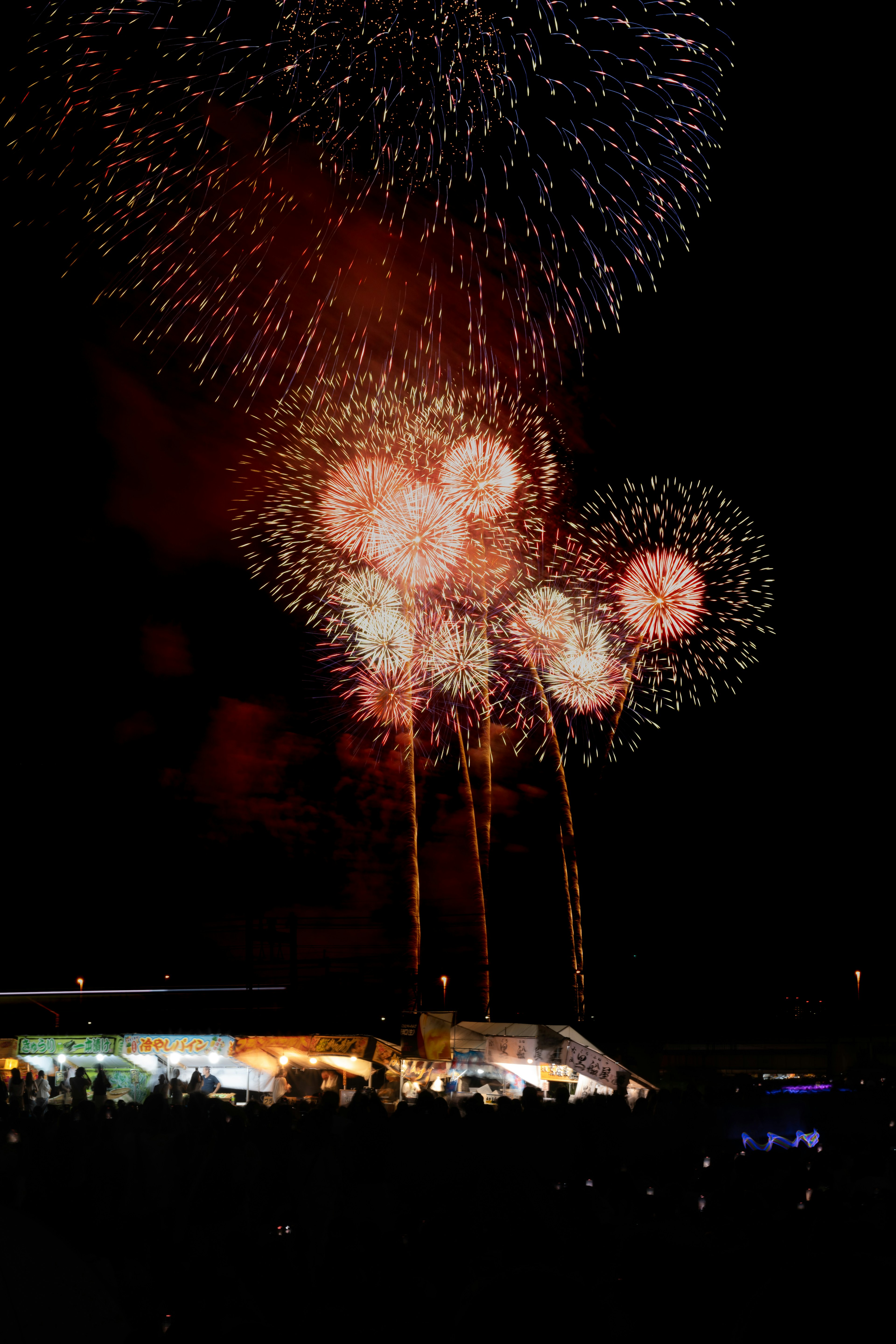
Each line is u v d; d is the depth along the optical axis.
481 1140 9.09
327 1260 4.93
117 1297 4.83
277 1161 8.77
